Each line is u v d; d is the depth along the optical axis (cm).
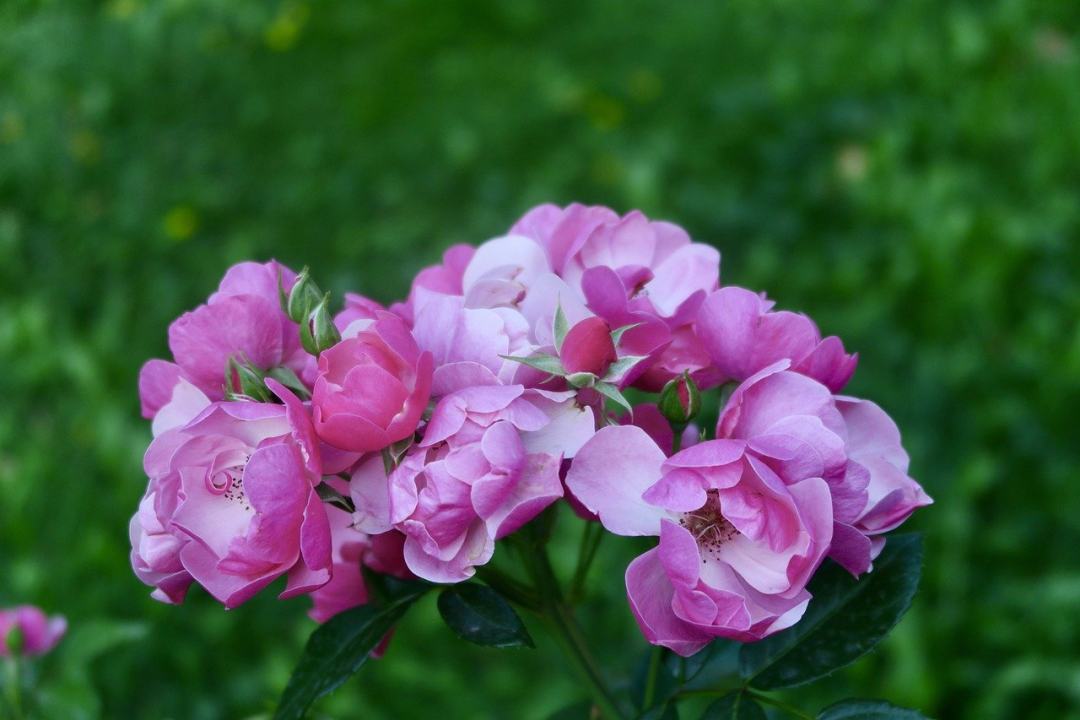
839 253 405
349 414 99
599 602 301
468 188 459
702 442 104
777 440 102
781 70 492
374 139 489
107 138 506
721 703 113
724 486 100
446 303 111
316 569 101
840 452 102
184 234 455
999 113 458
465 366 104
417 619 313
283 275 118
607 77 512
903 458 115
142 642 313
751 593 105
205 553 104
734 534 106
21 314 407
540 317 112
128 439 359
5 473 350
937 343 368
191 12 559
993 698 273
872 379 348
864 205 417
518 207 443
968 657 289
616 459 105
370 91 512
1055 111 462
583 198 446
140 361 406
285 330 114
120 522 347
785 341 111
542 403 108
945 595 296
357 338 103
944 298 373
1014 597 297
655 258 126
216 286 434
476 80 515
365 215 455
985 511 322
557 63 527
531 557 121
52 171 487
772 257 394
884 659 282
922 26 530
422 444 102
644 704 130
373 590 119
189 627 319
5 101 522
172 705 306
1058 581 291
